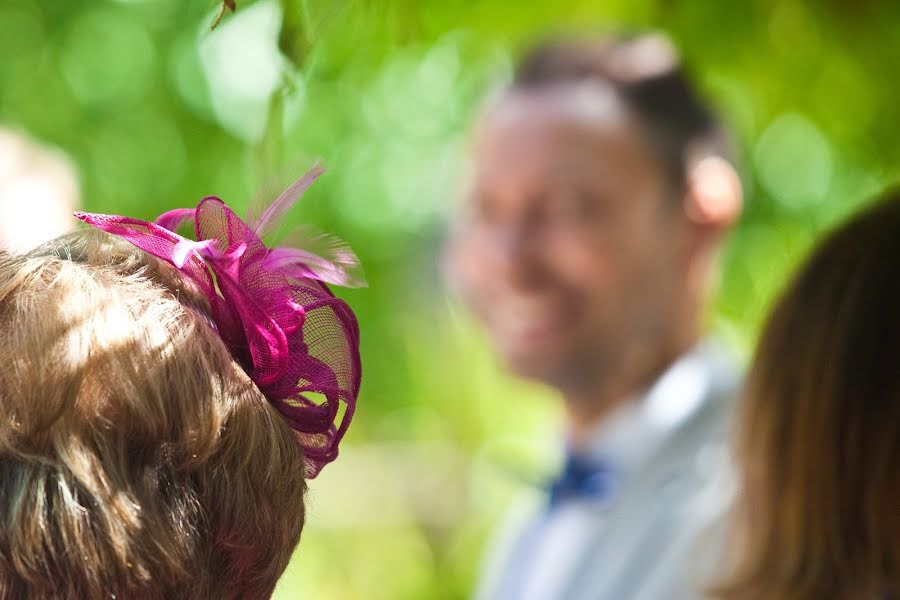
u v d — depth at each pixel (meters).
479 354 4.41
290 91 1.20
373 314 4.15
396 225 4.05
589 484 2.17
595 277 2.15
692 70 2.34
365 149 3.88
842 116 2.56
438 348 4.35
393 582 4.47
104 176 3.49
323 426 1.04
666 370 2.20
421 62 3.53
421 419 4.56
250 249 1.00
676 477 2.04
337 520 4.57
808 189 3.55
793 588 1.58
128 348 0.89
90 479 0.85
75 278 0.93
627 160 2.17
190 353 0.93
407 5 1.55
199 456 0.91
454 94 3.78
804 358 1.58
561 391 2.24
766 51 2.31
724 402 2.10
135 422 0.88
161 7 3.51
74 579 0.85
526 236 2.18
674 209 2.21
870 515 1.53
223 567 0.95
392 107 3.83
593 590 2.02
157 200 3.52
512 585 2.32
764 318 1.67
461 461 4.71
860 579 1.54
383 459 4.67
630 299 2.17
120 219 0.95
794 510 1.58
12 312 0.90
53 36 3.45
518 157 2.19
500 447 4.44
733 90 2.99
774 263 3.52
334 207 3.90
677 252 2.22
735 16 2.22
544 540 2.28
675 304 2.22
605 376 2.21
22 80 3.42
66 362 0.87
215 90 3.36
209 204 1.00
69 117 3.46
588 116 2.18
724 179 2.29
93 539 0.85
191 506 0.91
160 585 0.88
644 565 1.98
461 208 2.43
